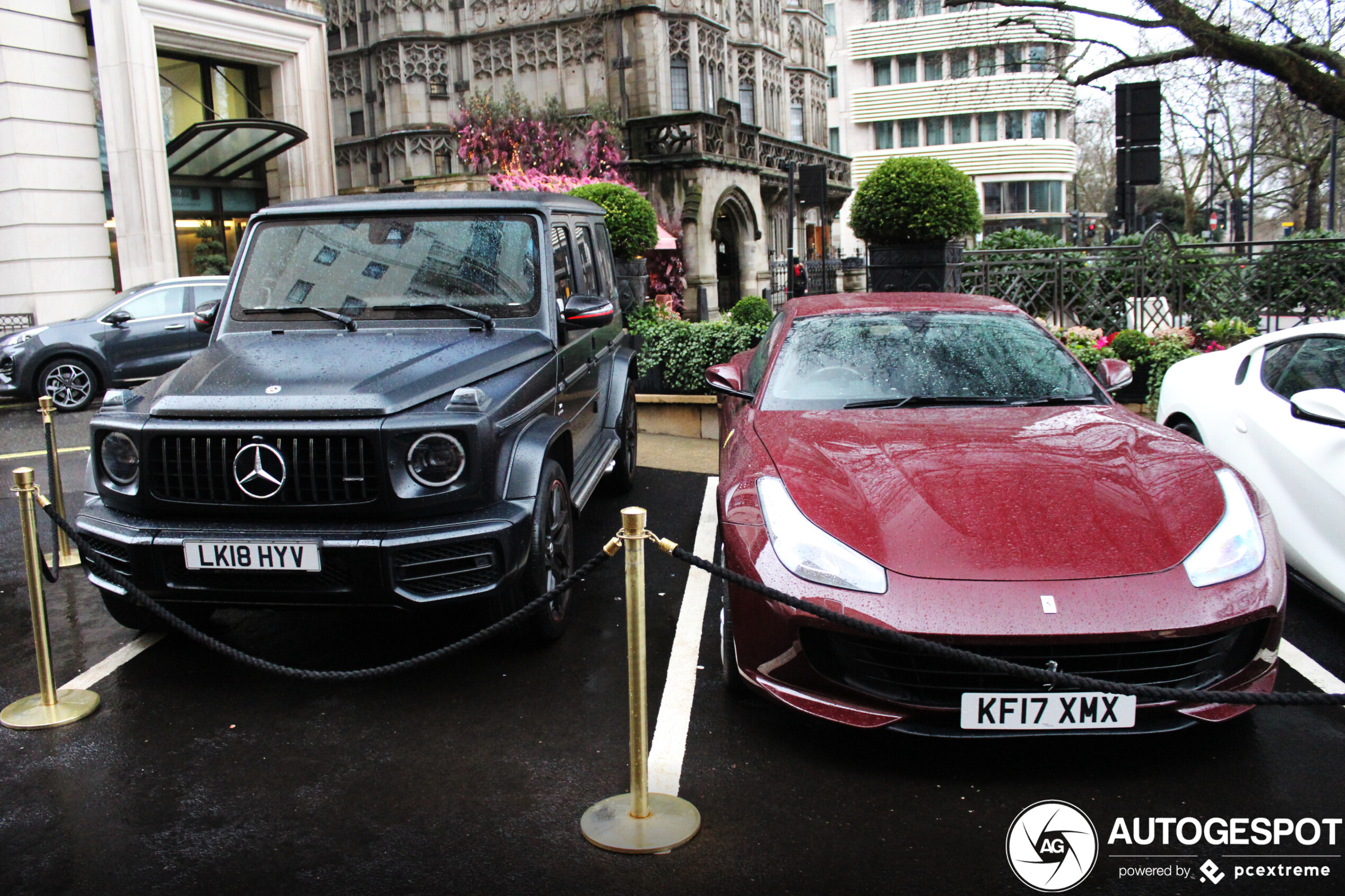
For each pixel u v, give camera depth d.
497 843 2.91
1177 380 5.83
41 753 3.51
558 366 4.68
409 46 25.91
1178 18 9.25
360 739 3.58
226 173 19.03
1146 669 3.03
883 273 11.12
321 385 3.80
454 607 3.77
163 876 2.77
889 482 3.50
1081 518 3.25
